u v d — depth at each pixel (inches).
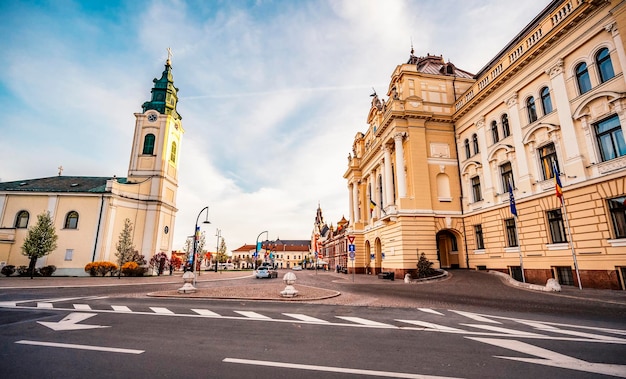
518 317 357.7
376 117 1470.2
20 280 1011.9
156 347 236.1
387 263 1160.8
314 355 216.7
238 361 203.3
